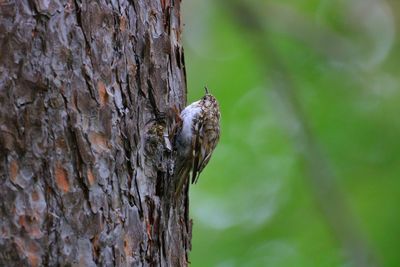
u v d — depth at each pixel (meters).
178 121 6.57
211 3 15.84
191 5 15.94
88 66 5.71
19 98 5.50
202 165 7.44
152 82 6.21
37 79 5.53
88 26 5.73
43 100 5.54
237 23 14.76
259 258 13.48
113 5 5.89
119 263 5.73
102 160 5.70
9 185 5.45
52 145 5.54
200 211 13.85
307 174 13.30
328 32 15.26
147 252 6.00
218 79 14.54
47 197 5.51
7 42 5.51
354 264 12.80
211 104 7.56
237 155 13.90
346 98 14.49
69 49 5.65
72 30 5.67
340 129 14.05
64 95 5.60
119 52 5.92
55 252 5.49
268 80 13.99
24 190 5.46
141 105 6.09
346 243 12.87
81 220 5.58
